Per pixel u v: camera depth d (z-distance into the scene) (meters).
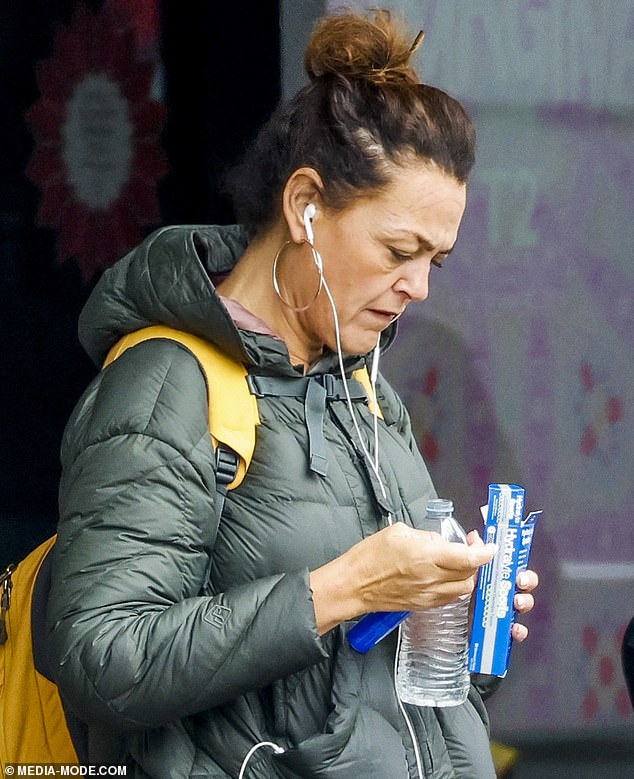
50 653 6.75
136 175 13.67
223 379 7.19
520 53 13.05
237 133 13.28
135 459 6.78
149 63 13.47
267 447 7.21
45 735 7.72
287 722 7.16
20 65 13.52
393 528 6.82
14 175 13.71
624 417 13.48
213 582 7.13
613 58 13.12
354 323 7.40
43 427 14.21
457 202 7.23
